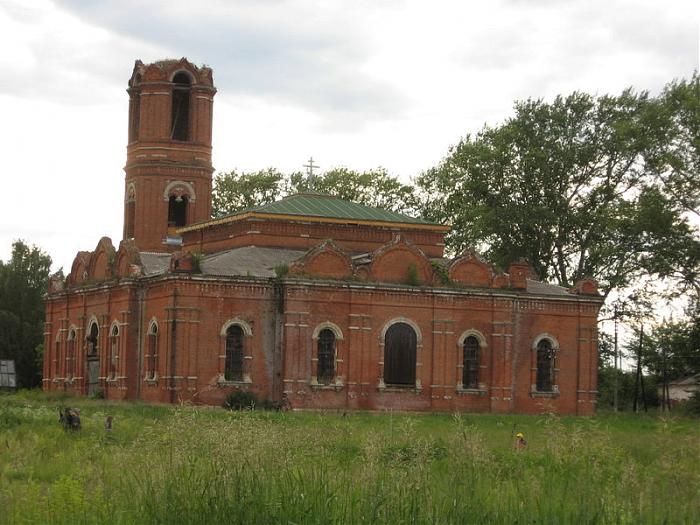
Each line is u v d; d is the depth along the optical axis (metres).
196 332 65.69
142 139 81.69
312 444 23.05
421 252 70.88
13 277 113.31
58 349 82.75
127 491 21.08
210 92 82.88
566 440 25.89
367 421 54.00
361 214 78.00
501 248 93.38
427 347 70.44
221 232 77.75
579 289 75.56
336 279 68.19
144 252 79.12
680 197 78.94
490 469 22.22
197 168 82.00
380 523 19.33
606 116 89.69
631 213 78.81
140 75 82.44
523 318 73.50
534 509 20.19
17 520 20.42
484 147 91.44
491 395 71.81
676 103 83.44
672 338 86.19
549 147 89.75
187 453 21.62
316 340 67.50
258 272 68.62
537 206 89.81
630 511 19.70
